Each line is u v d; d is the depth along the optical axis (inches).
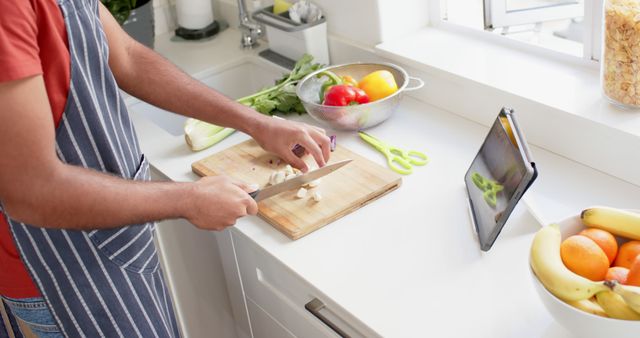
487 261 46.6
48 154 39.3
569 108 54.0
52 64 41.9
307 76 65.7
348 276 46.7
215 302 68.4
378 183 54.4
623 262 40.1
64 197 40.4
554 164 55.1
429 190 54.1
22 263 48.1
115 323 48.6
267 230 52.3
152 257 50.1
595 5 56.6
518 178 44.5
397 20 68.9
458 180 54.8
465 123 62.2
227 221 46.4
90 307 47.8
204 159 60.5
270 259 50.9
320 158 54.9
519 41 64.0
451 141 59.7
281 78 71.7
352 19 70.0
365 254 48.4
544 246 39.7
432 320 42.6
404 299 44.3
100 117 44.8
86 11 44.1
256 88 81.3
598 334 37.0
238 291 60.7
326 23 72.6
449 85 62.9
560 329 41.0
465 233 49.3
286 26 71.2
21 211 40.6
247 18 80.2
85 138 44.5
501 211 45.8
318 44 72.3
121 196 42.3
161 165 61.7
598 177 53.0
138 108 73.9
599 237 40.5
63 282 46.9
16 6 37.3
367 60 70.0
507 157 47.1
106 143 45.3
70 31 42.6
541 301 41.0
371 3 67.0
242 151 61.2
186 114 56.2
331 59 74.1
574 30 65.0
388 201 53.6
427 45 67.4
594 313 36.8
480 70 61.6
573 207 49.9
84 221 41.8
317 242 50.3
